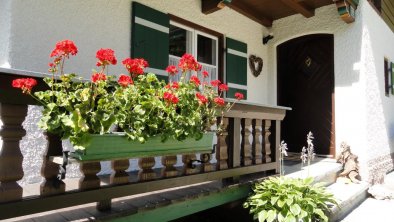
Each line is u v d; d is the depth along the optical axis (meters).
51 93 1.81
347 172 5.07
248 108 3.32
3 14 2.96
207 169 2.92
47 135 1.97
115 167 2.26
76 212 2.17
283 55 6.67
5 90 1.78
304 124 6.39
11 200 1.77
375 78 5.93
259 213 3.00
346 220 3.81
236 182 3.24
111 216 2.13
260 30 6.23
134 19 3.81
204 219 3.63
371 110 5.62
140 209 2.31
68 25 3.26
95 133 1.94
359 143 5.30
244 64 5.62
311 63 6.34
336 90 5.64
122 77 2.05
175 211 2.61
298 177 3.75
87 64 3.40
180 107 2.42
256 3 5.52
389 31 7.24
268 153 3.72
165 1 4.26
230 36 5.39
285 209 2.98
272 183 3.26
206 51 5.13
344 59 5.54
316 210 3.00
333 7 5.66
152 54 4.00
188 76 4.67
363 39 5.34
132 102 2.09
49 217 2.07
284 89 6.67
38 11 3.04
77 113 1.79
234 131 3.21
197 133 2.51
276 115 3.82
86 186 2.08
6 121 1.81
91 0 3.45
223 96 5.13
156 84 2.40
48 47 3.10
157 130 2.27
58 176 1.97
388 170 6.61
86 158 1.91
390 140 6.98
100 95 1.98
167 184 2.54
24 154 2.90
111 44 3.62
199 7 4.79
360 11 5.37
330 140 6.00
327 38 6.11
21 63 2.92
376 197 4.86
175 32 4.61
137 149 2.18
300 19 6.03
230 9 5.41
